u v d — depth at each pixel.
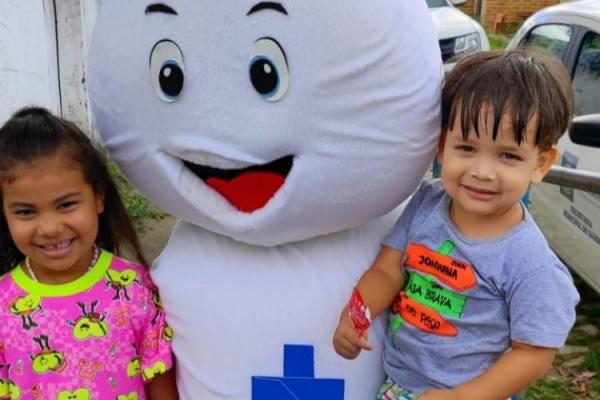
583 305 4.36
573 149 3.73
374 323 1.92
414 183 1.82
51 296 1.84
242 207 1.78
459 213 1.75
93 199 1.84
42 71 5.71
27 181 1.73
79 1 6.18
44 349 1.81
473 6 14.77
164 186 1.81
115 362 1.86
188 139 1.70
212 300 1.89
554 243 4.20
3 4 4.93
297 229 1.79
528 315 1.63
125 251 2.05
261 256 1.90
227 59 1.64
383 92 1.66
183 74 1.67
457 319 1.73
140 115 1.76
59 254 1.79
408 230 1.87
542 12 4.73
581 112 3.87
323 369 1.89
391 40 1.65
